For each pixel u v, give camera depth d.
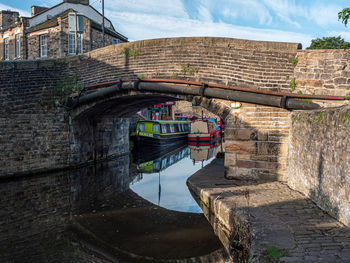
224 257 5.07
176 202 8.83
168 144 24.58
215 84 9.43
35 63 12.19
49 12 22.09
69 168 13.11
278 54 8.91
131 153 21.64
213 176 9.97
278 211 5.55
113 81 11.42
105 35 22.06
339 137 4.81
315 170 6.03
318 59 8.50
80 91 12.45
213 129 28.62
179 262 4.94
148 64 10.81
